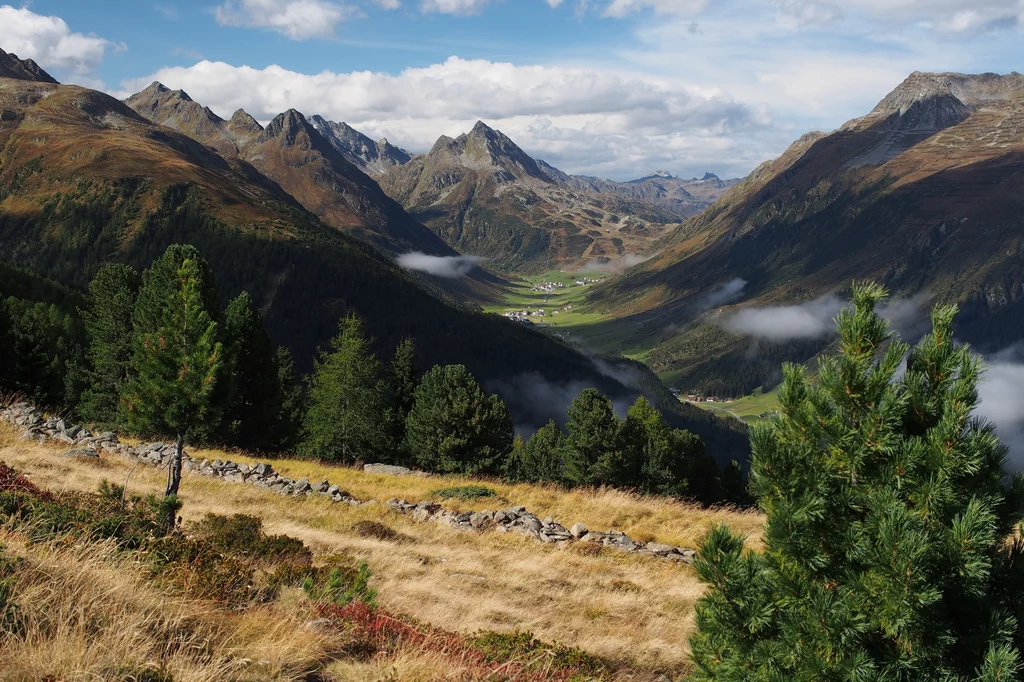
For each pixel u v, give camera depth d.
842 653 5.77
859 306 7.05
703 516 28.78
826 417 6.52
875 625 5.70
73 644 5.98
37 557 7.80
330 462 45.31
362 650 8.49
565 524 27.08
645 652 12.68
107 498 12.68
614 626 14.47
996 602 5.90
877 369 6.67
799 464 6.51
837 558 6.37
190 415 19.77
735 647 6.35
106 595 7.29
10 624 6.11
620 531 25.73
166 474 27.17
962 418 6.12
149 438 37.91
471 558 20.08
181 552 10.71
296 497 26.67
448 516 25.22
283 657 7.29
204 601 8.69
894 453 6.26
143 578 8.80
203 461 30.64
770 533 6.43
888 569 5.56
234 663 6.65
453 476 40.25
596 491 33.72
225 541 14.76
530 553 21.53
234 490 26.34
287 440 56.31
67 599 6.79
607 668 11.00
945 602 5.79
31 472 22.08
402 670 7.78
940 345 6.70
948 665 5.75
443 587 16.22
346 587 11.45
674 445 54.28
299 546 15.43
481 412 48.25
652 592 17.92
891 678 5.58
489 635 11.03
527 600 15.97
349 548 19.00
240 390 47.38
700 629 6.75
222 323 23.55
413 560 18.62
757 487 6.81
